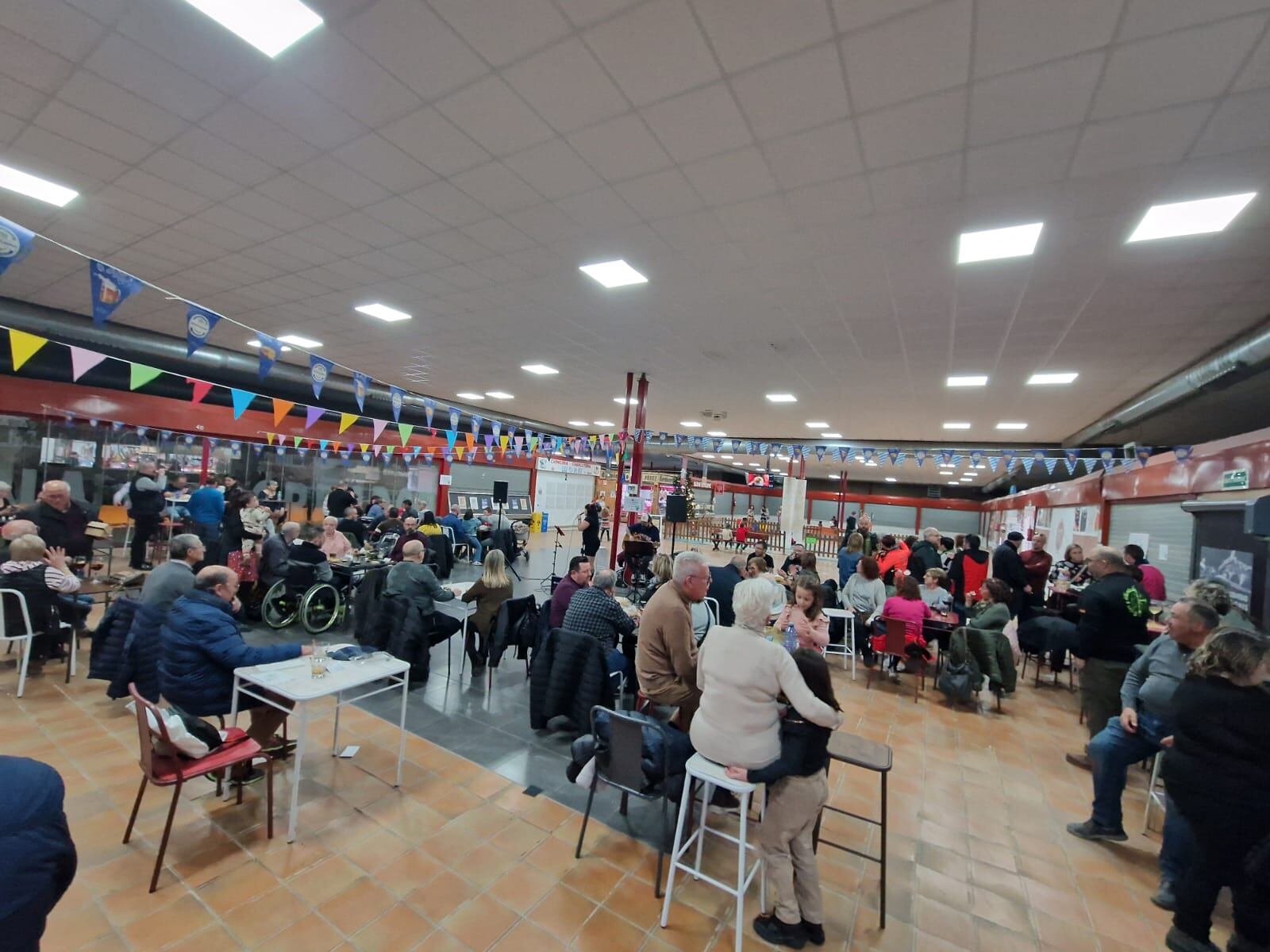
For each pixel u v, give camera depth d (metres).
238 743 2.55
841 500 18.11
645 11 2.19
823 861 2.65
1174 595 6.85
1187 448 6.65
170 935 1.95
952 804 3.24
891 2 2.06
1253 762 1.98
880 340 6.23
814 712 1.99
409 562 4.64
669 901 2.15
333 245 4.73
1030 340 5.88
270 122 3.10
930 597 5.84
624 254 4.51
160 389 9.41
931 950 2.12
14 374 7.92
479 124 2.99
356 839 2.55
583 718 3.55
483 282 5.35
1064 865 2.71
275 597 5.75
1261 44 2.09
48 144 3.42
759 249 4.22
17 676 4.11
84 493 9.28
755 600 2.16
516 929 2.09
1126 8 2.00
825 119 2.75
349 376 10.69
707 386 9.54
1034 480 20.44
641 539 8.50
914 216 3.57
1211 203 3.18
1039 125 2.65
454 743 3.56
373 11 2.29
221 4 2.32
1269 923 1.92
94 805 2.65
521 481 18.52
